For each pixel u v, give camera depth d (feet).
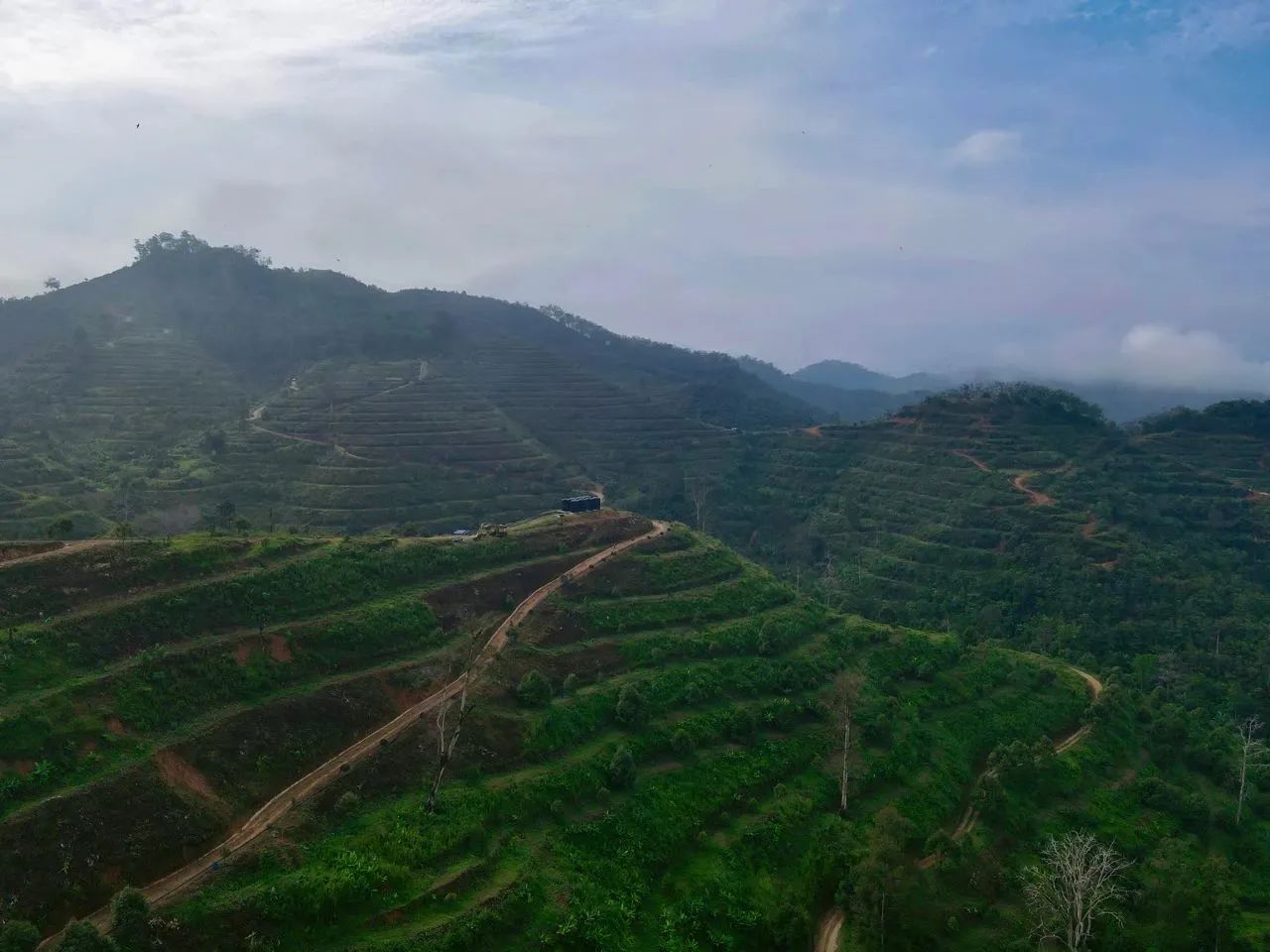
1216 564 546.67
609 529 391.65
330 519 545.85
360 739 230.27
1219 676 433.48
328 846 189.37
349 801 202.80
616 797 239.50
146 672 215.51
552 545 360.28
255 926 164.04
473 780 225.35
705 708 289.74
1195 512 610.65
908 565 561.84
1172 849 270.67
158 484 557.33
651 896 215.51
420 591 297.53
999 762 306.76
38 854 162.61
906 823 246.47
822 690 318.65
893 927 218.79
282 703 225.15
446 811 210.18
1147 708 367.04
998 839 275.80
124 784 183.11
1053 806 297.12
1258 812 326.03
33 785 176.55
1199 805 306.14
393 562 304.30
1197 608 483.51
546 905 193.67
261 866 177.17
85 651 215.72
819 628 363.97
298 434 654.12
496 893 188.96
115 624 226.58
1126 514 581.12
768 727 293.64
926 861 258.98
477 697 253.03
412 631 274.36
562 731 253.85
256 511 550.36
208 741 205.26
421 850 195.42
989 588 520.01
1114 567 508.53
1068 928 221.87
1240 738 363.35
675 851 231.91
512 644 284.61
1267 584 547.08
